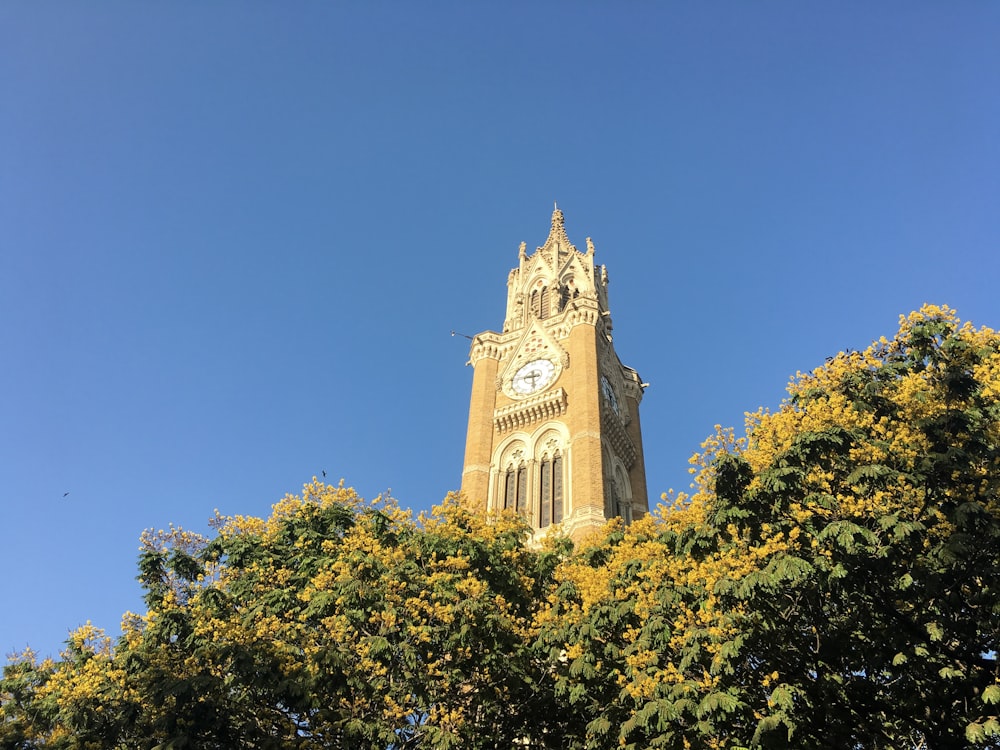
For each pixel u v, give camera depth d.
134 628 24.20
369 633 23.00
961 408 21.11
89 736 21.62
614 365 75.06
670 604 21.55
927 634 19.66
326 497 29.05
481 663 22.59
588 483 56.69
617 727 20.75
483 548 27.30
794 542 19.50
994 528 17.91
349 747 20.86
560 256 85.50
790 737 17.67
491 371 71.75
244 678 20.72
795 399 24.58
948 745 19.44
